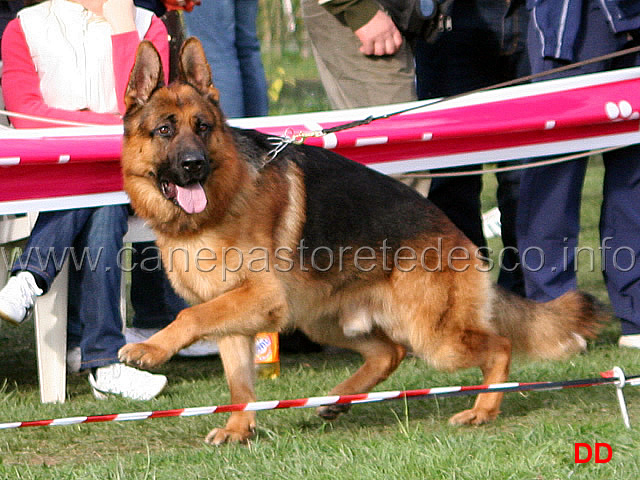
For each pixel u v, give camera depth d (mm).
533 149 8234
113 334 7414
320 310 6566
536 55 8297
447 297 6375
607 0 7980
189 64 6180
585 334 6836
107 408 6977
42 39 7645
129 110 6082
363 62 8648
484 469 4883
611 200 8594
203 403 7016
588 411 6453
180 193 5727
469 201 9812
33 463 5660
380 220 6398
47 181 7141
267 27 27859
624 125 8258
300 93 23312
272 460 5234
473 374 7738
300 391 7461
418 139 7895
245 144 6195
